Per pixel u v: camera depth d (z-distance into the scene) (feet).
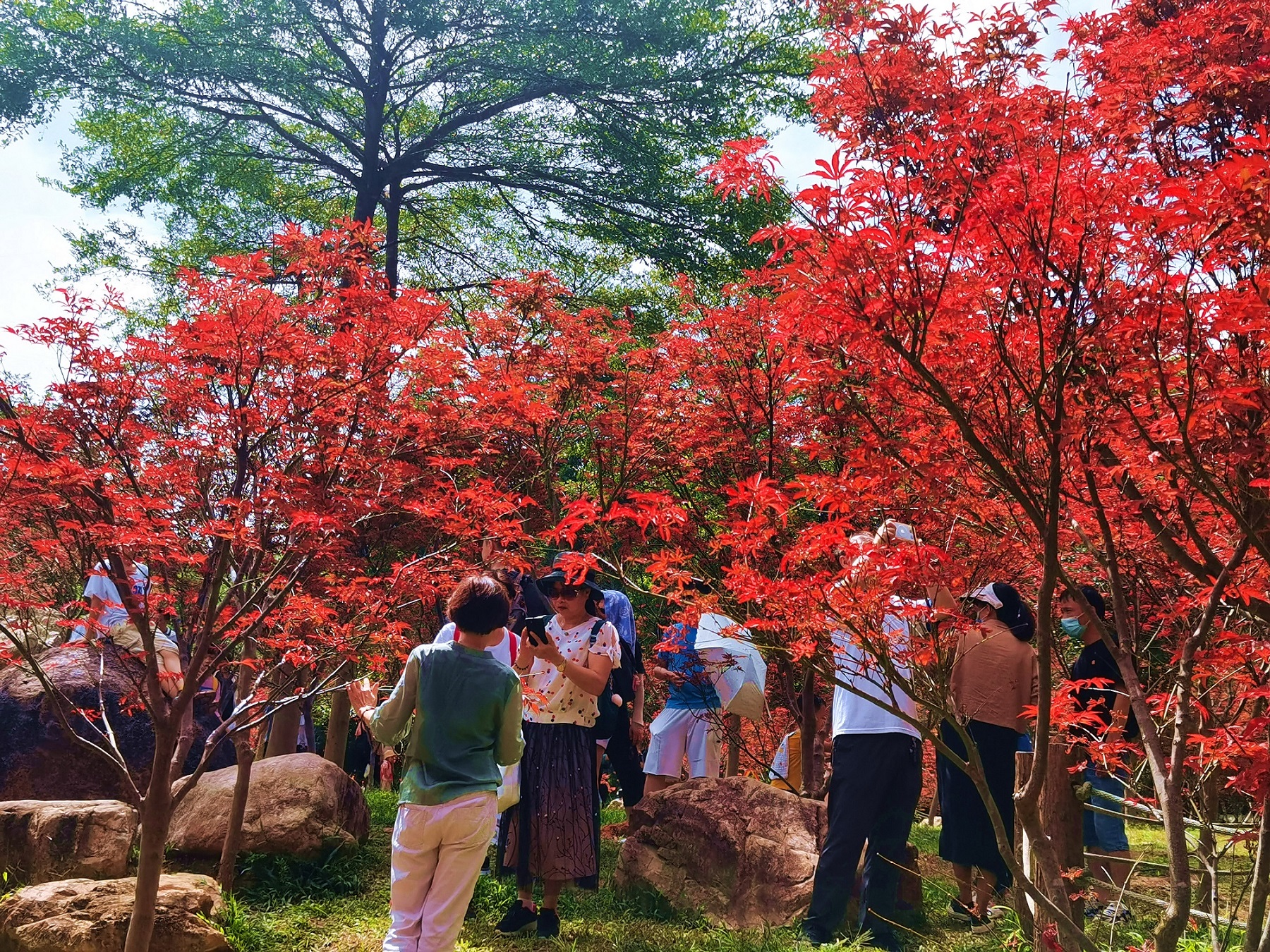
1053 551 8.69
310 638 16.15
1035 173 8.25
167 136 59.11
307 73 54.70
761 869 17.52
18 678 22.91
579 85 55.21
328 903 18.24
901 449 10.19
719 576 16.60
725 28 54.65
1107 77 10.10
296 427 15.12
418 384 17.51
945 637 11.31
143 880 13.55
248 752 18.16
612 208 56.80
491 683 12.80
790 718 26.68
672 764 22.34
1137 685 9.59
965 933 16.47
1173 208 7.72
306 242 16.10
